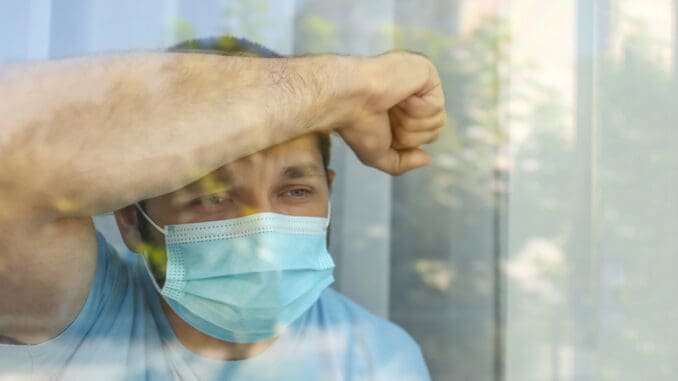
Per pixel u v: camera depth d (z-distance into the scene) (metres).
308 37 1.37
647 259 1.55
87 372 1.27
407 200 1.62
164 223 1.28
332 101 1.34
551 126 1.57
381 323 1.59
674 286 1.55
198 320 1.36
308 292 1.44
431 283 1.64
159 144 1.17
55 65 1.15
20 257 1.17
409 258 1.65
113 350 1.31
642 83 1.55
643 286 1.55
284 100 1.27
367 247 1.62
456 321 1.63
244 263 1.33
